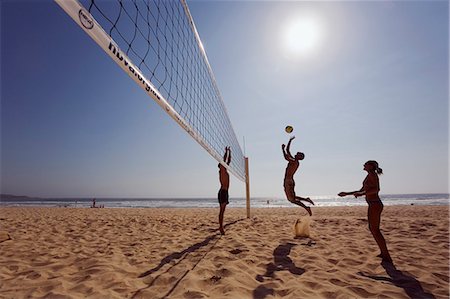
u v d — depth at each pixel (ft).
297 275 8.00
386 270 8.43
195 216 28.94
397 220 20.72
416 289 6.90
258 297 6.35
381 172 9.80
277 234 15.48
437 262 9.22
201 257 10.18
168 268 8.80
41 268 9.05
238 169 23.76
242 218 25.76
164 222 22.52
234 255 10.46
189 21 11.77
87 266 9.27
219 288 6.96
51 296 6.53
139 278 7.88
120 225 20.89
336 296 6.35
